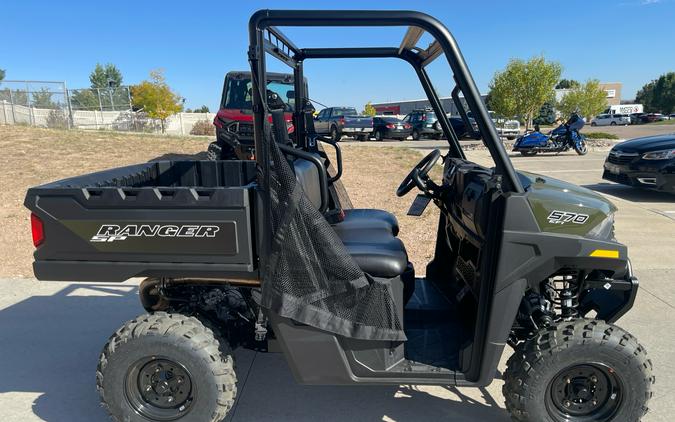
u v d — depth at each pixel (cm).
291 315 239
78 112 2539
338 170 382
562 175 1141
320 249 238
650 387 244
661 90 7094
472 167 312
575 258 235
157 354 249
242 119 976
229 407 258
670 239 611
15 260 552
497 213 235
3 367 341
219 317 292
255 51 229
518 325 284
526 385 246
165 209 245
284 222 233
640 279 485
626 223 689
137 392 259
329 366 250
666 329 384
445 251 347
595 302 291
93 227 251
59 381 324
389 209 766
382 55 350
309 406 299
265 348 295
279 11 226
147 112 2788
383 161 1303
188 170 385
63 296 460
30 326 401
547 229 235
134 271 253
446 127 362
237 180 383
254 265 250
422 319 301
